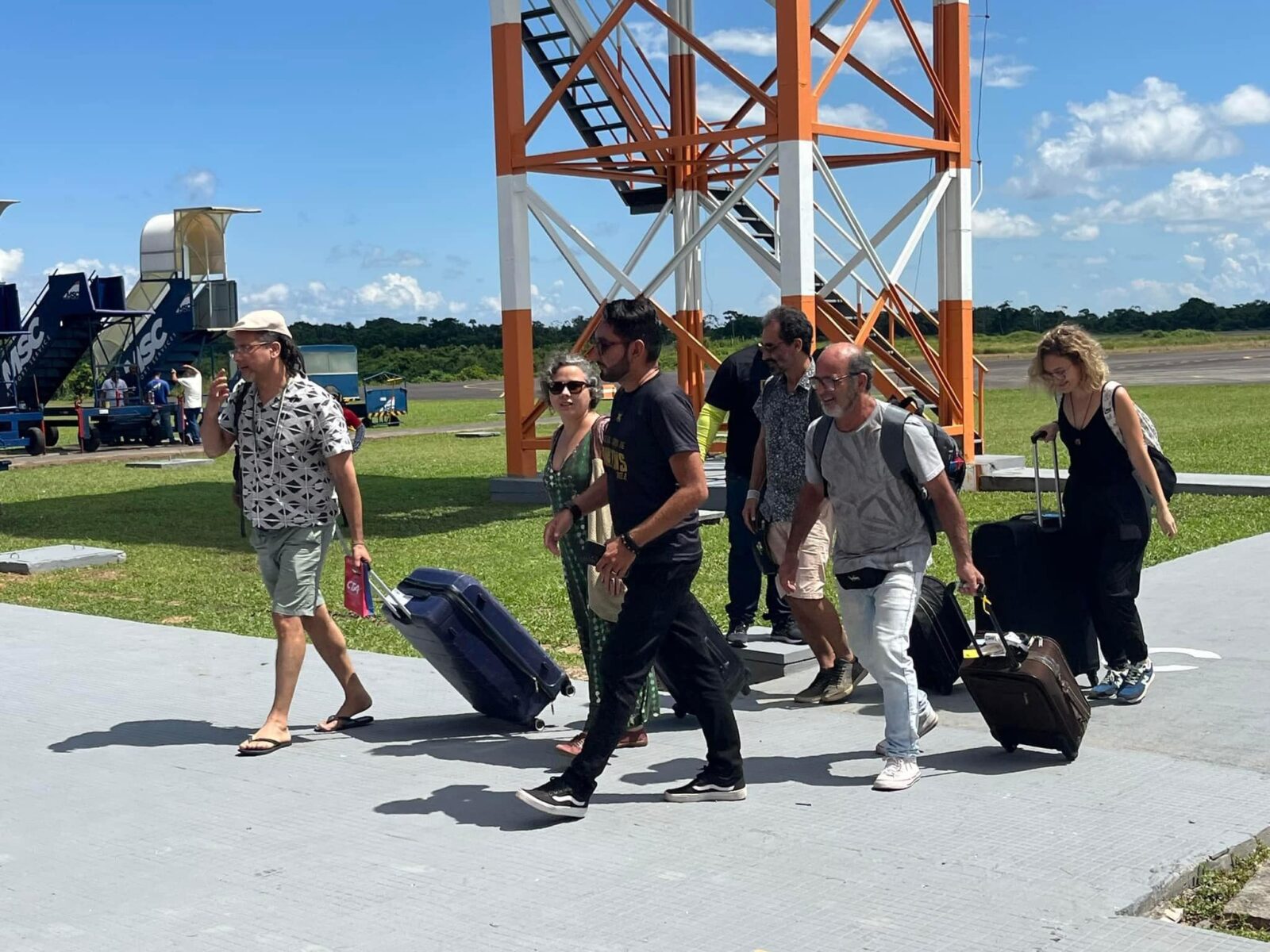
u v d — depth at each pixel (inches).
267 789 211.9
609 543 186.1
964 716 244.5
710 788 197.5
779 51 555.8
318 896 166.1
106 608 408.5
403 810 199.2
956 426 661.3
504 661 239.3
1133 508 239.5
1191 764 209.0
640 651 189.3
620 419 193.6
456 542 543.2
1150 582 372.2
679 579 189.9
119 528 634.8
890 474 202.1
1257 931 152.5
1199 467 709.3
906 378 667.4
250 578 469.4
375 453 1099.9
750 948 146.2
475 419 1569.9
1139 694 245.3
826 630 256.5
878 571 205.0
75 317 1245.7
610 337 190.9
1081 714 213.2
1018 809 189.0
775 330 246.7
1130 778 202.2
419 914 159.0
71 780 220.1
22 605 415.8
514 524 597.0
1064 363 236.7
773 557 257.0
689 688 196.4
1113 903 154.9
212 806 204.1
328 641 246.4
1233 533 474.3
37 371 1269.7
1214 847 171.5
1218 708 241.4
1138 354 3063.5
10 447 1300.4
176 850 184.7
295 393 230.7
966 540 202.5
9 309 1194.0
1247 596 345.4
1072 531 248.1
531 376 683.4
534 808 187.5
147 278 1307.8
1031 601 250.7
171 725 255.4
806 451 212.7
